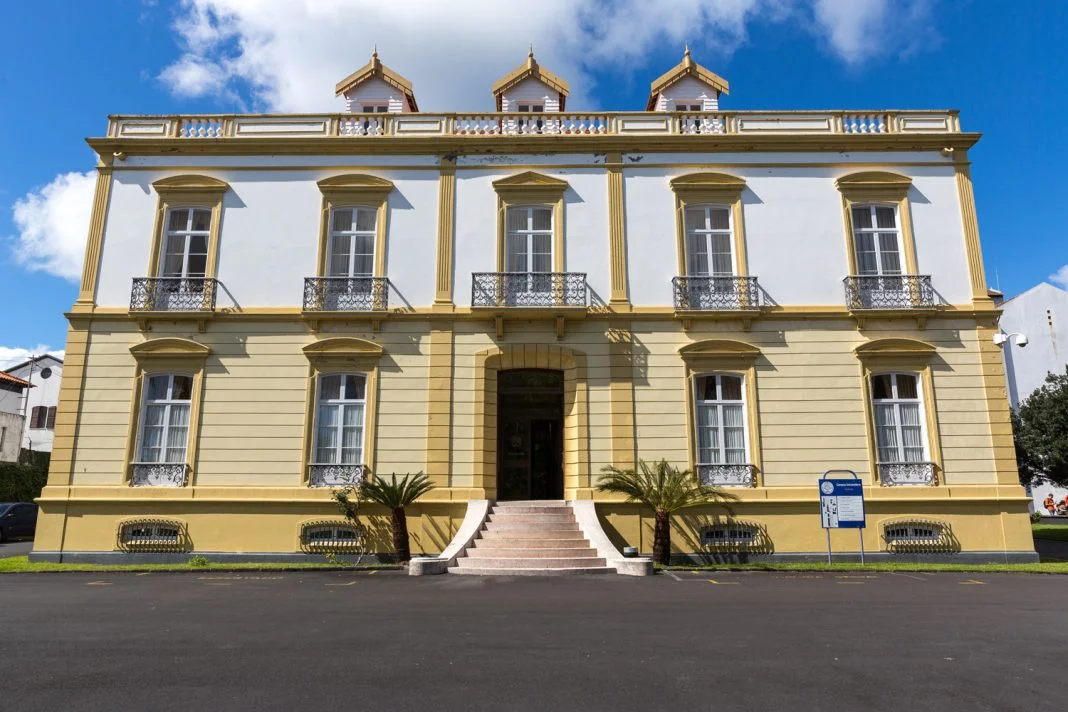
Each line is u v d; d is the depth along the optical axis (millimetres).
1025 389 34406
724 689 5477
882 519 15938
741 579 12586
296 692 5344
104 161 17734
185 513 16000
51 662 6230
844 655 6594
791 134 17609
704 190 17547
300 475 16234
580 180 17672
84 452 16281
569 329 16938
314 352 16719
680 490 15000
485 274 17000
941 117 18016
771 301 17016
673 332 16891
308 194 17641
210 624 8047
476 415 16562
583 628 7809
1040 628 7953
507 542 14516
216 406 16547
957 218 17406
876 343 16672
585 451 16344
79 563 15742
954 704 5152
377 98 20422
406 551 15344
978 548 15773
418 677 5762
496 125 18281
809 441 16359
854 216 17641
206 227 17609
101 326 16891
